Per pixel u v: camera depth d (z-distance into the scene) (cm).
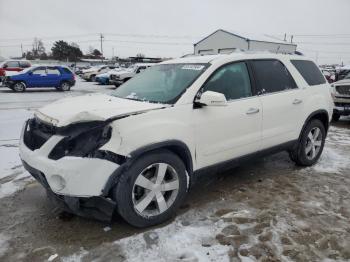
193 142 364
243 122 411
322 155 603
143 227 340
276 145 466
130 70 2491
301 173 509
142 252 304
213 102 351
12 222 359
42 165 308
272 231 339
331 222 358
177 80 397
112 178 303
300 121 495
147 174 339
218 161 397
